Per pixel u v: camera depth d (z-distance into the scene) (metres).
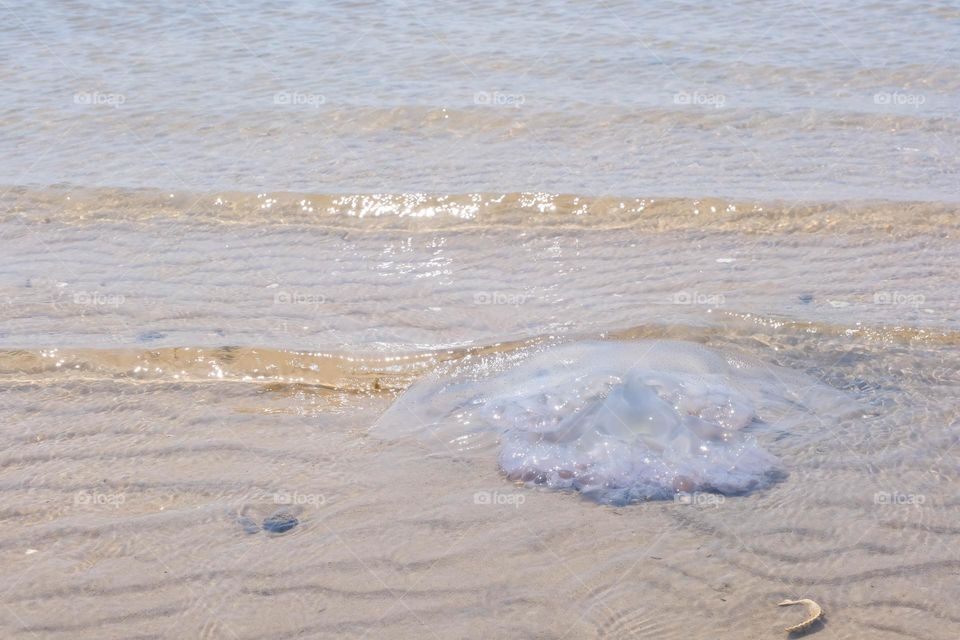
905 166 3.27
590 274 2.90
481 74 4.01
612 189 3.18
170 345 2.65
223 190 3.22
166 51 4.35
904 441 2.37
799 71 3.96
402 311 2.78
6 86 3.96
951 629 2.06
